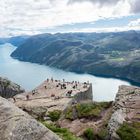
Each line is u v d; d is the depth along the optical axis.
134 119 30.36
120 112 32.16
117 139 26.34
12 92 90.12
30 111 47.19
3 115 8.81
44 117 42.03
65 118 35.06
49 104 57.41
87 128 30.06
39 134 8.34
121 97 43.78
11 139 8.02
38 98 70.19
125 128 27.28
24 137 8.13
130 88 51.41
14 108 9.25
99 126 31.02
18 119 8.63
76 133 30.14
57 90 86.31
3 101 9.57
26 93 79.75
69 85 97.81
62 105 55.78
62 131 25.08
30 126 8.46
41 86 94.38
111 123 28.69
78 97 79.62
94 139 28.16
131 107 35.41
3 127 8.38
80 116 34.59
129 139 25.92
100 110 35.88
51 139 8.34
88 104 37.69
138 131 26.72
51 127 26.02
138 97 42.28
